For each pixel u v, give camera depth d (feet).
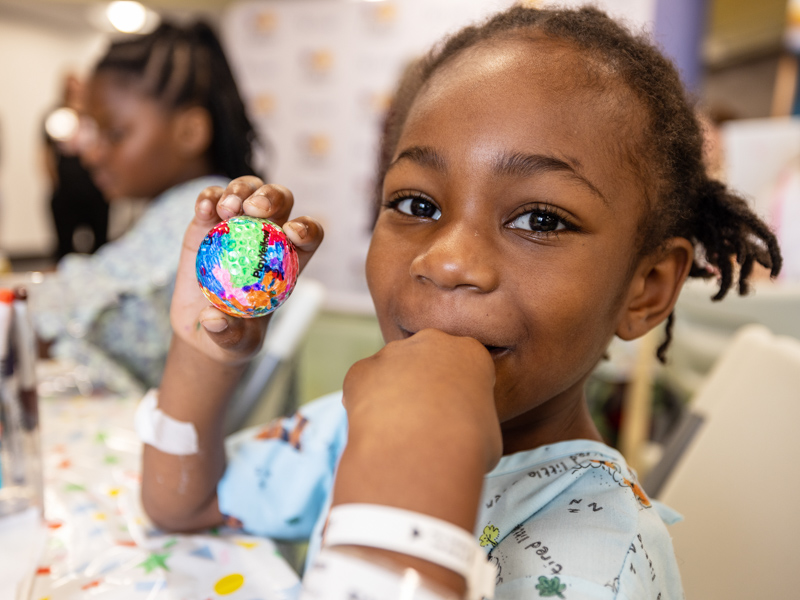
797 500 1.79
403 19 12.43
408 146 1.40
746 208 1.95
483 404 0.98
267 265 1.33
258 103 13.51
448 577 0.80
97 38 25.09
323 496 1.97
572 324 1.30
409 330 1.32
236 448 2.03
